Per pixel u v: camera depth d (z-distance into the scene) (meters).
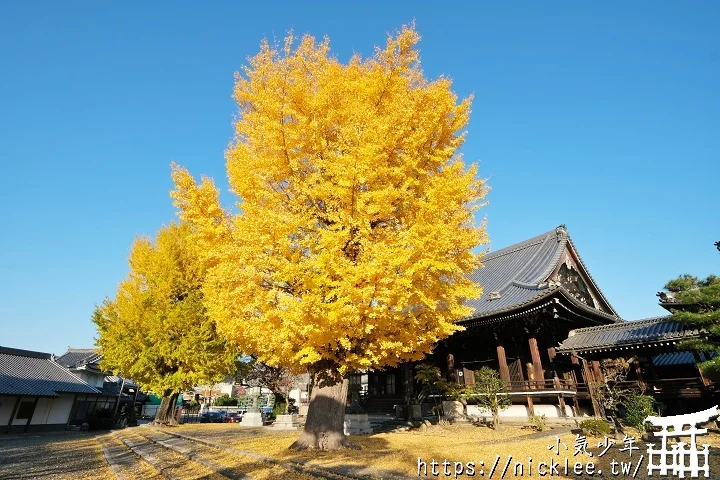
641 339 17.42
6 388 28.48
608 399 15.78
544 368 21.89
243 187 10.20
